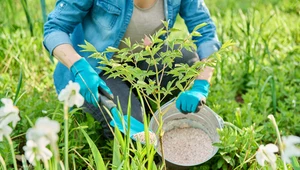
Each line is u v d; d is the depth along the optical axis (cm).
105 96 249
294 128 308
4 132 181
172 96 300
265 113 314
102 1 271
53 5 467
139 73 225
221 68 350
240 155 263
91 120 284
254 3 488
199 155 269
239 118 288
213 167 269
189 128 283
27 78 352
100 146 290
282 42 404
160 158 262
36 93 323
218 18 427
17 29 395
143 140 244
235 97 357
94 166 265
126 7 273
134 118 270
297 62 369
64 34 268
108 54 276
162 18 282
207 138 277
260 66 365
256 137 292
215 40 288
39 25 403
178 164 259
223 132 262
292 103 327
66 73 291
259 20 449
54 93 325
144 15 278
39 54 373
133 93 286
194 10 291
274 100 315
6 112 177
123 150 225
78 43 290
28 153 169
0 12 423
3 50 367
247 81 362
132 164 225
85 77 248
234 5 486
